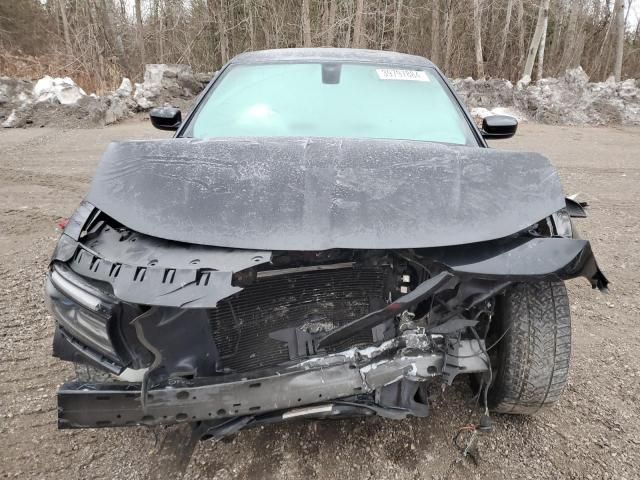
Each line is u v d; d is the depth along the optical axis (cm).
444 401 275
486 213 207
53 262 207
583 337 345
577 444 250
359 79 342
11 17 3122
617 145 1137
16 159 899
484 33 2958
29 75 2089
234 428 197
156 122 362
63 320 199
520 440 252
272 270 208
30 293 404
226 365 212
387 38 2742
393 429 258
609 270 455
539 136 1264
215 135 305
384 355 203
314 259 209
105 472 235
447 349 209
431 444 249
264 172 223
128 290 177
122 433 258
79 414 194
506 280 189
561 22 3114
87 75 1923
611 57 3491
